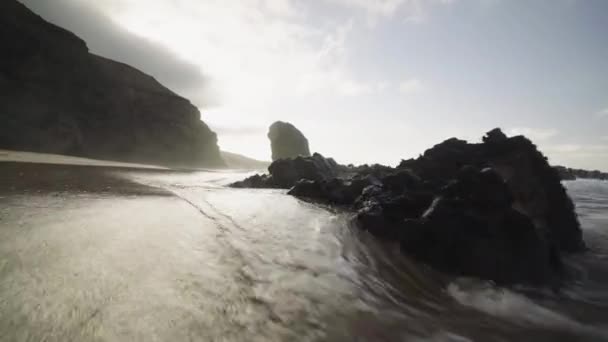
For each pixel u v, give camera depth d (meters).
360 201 9.66
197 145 63.38
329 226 7.05
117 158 42.03
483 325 3.09
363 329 2.78
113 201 7.28
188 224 5.86
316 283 3.76
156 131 52.41
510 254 4.53
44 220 4.70
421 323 3.03
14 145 27.05
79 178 11.55
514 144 8.07
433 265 4.78
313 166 18.77
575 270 5.20
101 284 2.88
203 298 2.93
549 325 3.17
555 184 6.84
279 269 4.09
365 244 5.82
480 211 5.07
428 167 10.46
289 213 8.44
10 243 3.53
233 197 11.20
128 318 2.38
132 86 51.38
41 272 2.92
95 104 40.91
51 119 32.41
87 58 41.25
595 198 14.95
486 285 4.10
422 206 6.62
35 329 2.08
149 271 3.36
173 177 20.00
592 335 3.00
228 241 5.07
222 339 2.30
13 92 29.84
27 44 32.41
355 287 3.79
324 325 2.77
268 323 2.66
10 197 6.22
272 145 56.66
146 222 5.54
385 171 16.97
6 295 2.41
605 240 7.18
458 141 11.10
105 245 3.96
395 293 3.76
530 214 6.21
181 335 2.27
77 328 2.16
